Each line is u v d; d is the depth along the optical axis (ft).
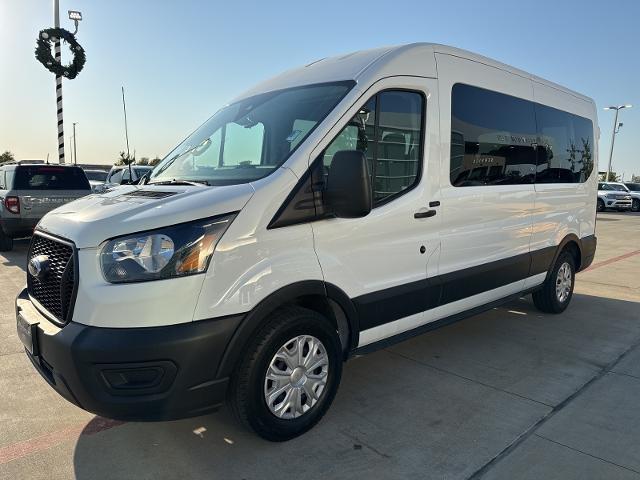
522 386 13.20
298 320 10.14
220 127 12.97
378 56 12.16
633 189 100.48
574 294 23.70
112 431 10.95
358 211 9.64
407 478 9.31
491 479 9.27
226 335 9.09
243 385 9.61
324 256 10.55
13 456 10.03
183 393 8.85
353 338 11.55
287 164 10.09
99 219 9.14
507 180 15.96
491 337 17.15
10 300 21.34
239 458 9.92
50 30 52.49
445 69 13.46
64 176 33.60
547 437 10.68
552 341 16.78
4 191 32.73
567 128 19.34
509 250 16.25
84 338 8.48
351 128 11.07
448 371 14.17
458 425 11.18
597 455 10.02
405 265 12.48
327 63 12.98
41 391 12.93
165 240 8.71
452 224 13.74
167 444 10.43
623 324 18.80
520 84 16.57
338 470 9.55
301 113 11.30
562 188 18.92
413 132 12.58
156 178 12.50
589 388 13.11
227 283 9.09
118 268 8.64
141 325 8.54
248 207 9.40
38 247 10.69
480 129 14.62
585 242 20.83
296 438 10.61
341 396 12.57
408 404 12.16
